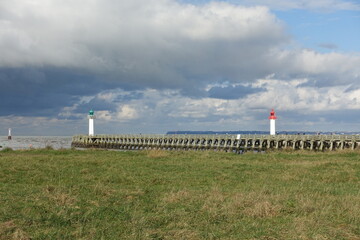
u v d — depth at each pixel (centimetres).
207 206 1316
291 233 1013
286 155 3647
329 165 2669
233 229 1072
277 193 1588
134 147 9106
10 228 1027
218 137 7144
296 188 1750
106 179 2033
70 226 1088
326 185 1911
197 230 1050
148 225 1095
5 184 1828
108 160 3005
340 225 1114
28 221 1102
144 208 1330
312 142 5659
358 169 2464
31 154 3825
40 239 964
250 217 1207
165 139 8888
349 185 1928
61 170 2347
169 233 1009
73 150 4191
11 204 1304
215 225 1113
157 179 2058
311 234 1008
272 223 1141
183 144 7869
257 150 6506
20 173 2184
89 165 2661
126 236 993
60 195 1440
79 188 1700
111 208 1291
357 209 1258
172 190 1672
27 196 1445
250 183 1964
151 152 3788
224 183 1984
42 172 2236
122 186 1850
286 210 1284
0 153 3950
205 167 2602
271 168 2572
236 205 1329
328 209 1284
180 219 1164
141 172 2331
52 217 1145
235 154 3766
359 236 1010
